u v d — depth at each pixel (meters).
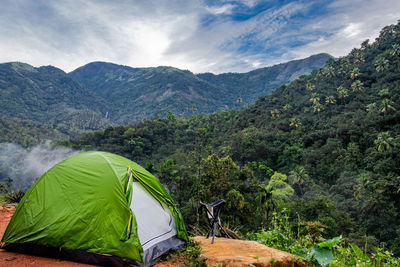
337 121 76.12
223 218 29.59
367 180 42.06
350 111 80.38
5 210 5.96
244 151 77.19
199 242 3.92
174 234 3.92
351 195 44.91
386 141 50.66
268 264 2.84
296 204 36.72
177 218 4.16
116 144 114.12
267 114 106.81
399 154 48.66
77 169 3.71
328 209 34.03
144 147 111.31
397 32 117.56
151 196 4.07
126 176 3.79
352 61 123.06
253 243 3.76
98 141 123.50
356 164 57.16
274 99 118.94
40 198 3.46
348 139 67.94
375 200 38.34
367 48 133.75
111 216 3.24
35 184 3.69
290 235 4.16
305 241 3.76
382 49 120.00
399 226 35.09
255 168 68.88
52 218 3.24
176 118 152.75
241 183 39.03
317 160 64.38
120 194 3.47
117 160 4.08
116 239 3.10
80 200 3.34
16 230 3.33
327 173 59.06
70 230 3.12
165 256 3.46
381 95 80.19
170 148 105.62
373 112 70.19
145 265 3.10
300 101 106.44
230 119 122.94
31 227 3.25
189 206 33.91
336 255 2.99
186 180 43.88
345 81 105.56
